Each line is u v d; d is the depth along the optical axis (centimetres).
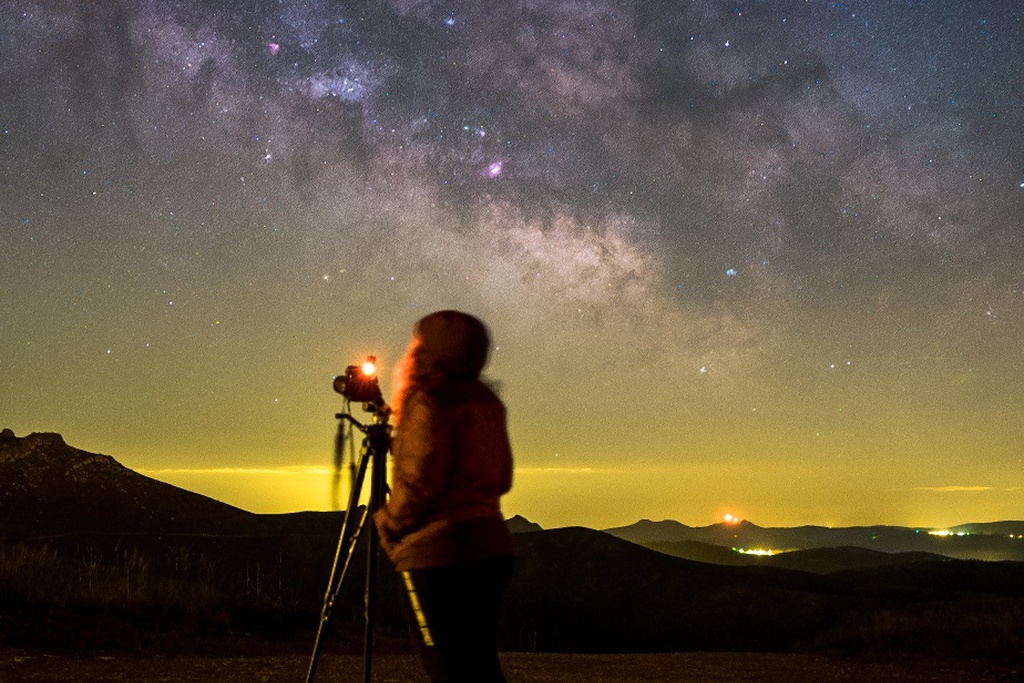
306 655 885
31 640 783
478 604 335
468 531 336
